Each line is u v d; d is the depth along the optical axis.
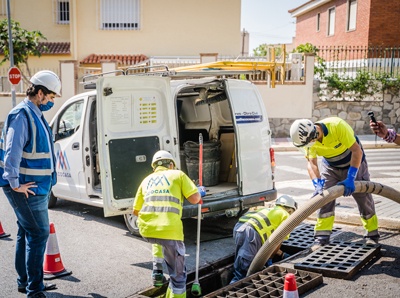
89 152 6.17
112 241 5.65
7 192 3.74
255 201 5.89
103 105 5.13
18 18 21.55
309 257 4.46
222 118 6.93
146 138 5.39
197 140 7.22
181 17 20.28
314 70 16.77
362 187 4.54
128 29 20.28
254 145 5.97
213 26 20.34
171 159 4.21
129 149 5.28
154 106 5.49
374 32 18.64
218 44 20.42
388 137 4.19
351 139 4.46
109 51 20.39
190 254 5.18
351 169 4.45
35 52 17.75
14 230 6.10
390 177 9.21
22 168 3.71
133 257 5.05
